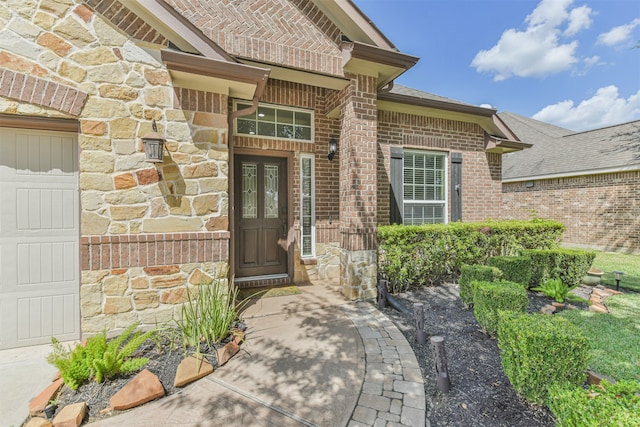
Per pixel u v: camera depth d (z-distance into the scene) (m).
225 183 3.94
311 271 5.96
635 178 10.04
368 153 4.98
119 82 3.42
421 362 2.97
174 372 2.66
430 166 7.14
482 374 2.75
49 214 3.37
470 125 7.42
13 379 2.66
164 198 3.62
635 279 6.48
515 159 14.98
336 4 4.62
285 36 4.51
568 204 11.93
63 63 3.21
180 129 3.70
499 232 6.46
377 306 4.55
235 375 2.68
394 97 6.03
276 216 5.88
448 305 4.64
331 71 4.75
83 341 3.24
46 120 3.23
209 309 3.26
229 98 5.17
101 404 2.26
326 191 6.10
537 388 2.21
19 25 3.07
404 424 2.10
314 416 2.18
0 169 3.19
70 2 3.24
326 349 3.14
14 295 3.26
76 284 3.47
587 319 4.12
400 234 5.29
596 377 2.65
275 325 3.76
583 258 5.37
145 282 3.51
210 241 3.82
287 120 5.82
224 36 4.16
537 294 5.26
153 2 3.42
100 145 3.35
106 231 3.37
